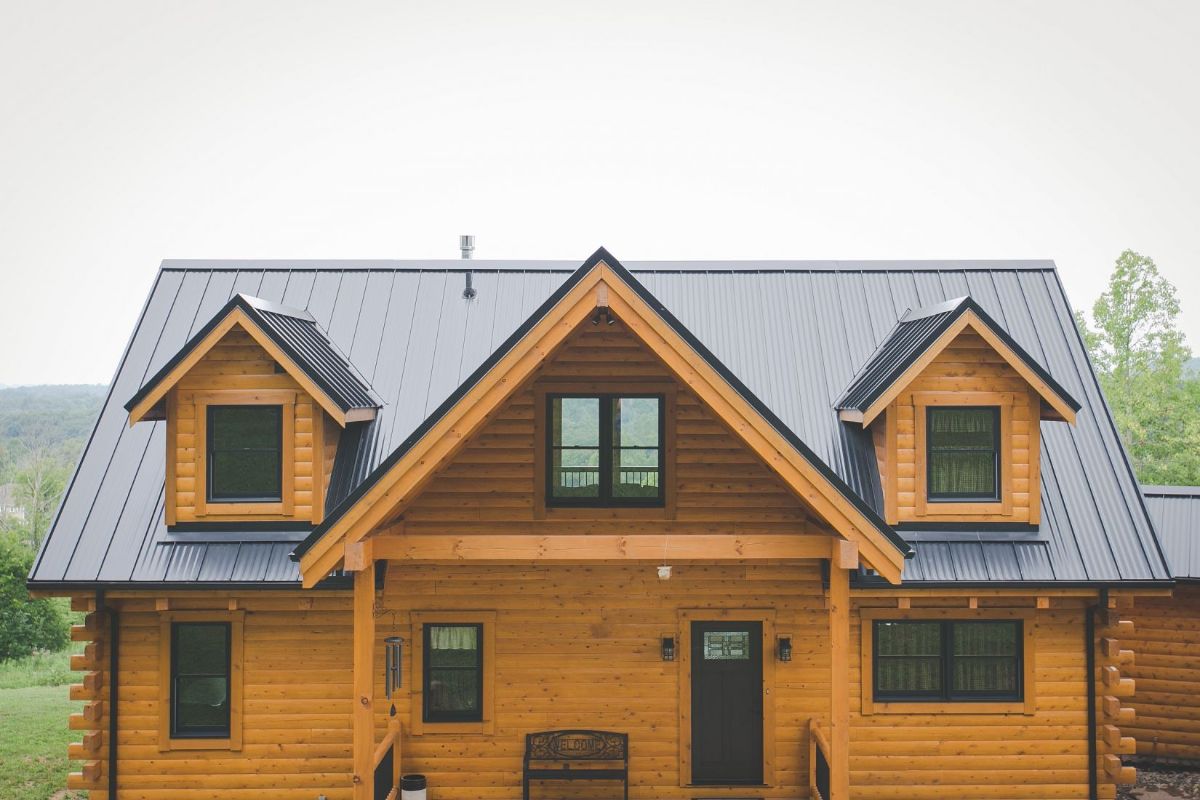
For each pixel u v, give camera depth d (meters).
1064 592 11.66
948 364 12.01
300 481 11.77
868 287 14.72
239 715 11.86
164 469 12.37
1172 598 13.66
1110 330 31.25
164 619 11.79
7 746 15.55
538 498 12.16
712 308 14.34
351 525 9.56
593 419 12.36
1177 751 13.58
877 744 12.09
